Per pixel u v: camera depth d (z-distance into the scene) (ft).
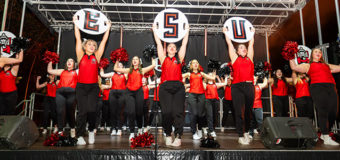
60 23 25.08
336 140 11.84
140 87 13.17
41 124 21.99
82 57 10.82
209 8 21.77
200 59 25.58
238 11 23.21
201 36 25.94
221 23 24.88
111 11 22.06
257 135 17.20
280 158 8.52
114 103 16.72
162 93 10.14
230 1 20.79
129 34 25.41
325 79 11.01
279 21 24.11
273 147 8.79
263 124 9.59
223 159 8.48
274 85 18.24
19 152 8.34
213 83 16.88
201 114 14.69
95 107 10.72
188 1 21.21
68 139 9.86
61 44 24.93
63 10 22.20
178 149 8.68
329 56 17.01
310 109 15.10
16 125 8.65
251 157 8.54
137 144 9.28
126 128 22.82
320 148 9.09
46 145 9.88
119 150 8.55
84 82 10.49
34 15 21.26
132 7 22.71
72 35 25.11
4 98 12.34
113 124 16.78
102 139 13.32
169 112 10.03
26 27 19.90
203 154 8.54
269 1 20.88
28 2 19.88
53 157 8.36
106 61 17.80
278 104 18.02
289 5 21.24
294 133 8.69
